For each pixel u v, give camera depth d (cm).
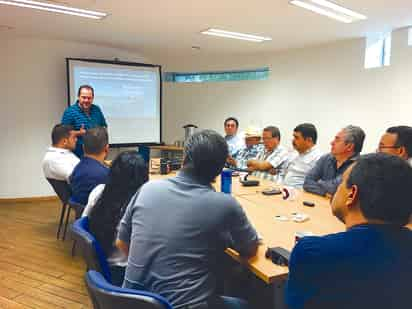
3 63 493
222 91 648
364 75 492
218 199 128
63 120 407
